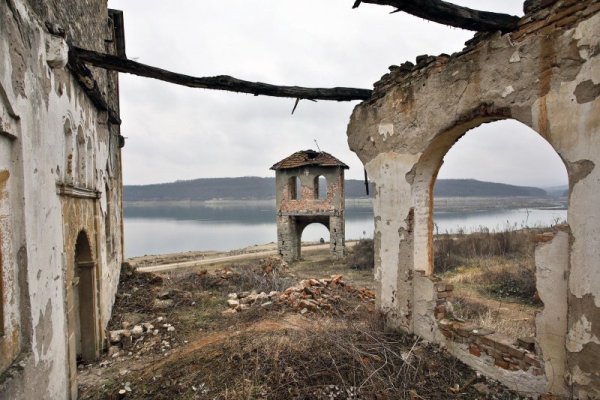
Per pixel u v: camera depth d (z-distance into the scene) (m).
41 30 3.83
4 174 3.11
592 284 3.33
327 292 8.74
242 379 4.64
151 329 7.18
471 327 4.98
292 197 21.92
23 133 3.33
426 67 5.22
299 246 22.39
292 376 4.57
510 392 4.25
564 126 3.54
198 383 4.73
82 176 5.67
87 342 6.00
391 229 6.06
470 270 13.78
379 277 6.37
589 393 3.39
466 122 4.73
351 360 4.83
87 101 6.11
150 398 4.62
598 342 3.30
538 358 3.96
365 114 6.58
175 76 5.39
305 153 21.27
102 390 4.99
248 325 6.75
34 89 3.63
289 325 6.46
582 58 3.39
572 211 3.50
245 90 5.80
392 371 4.75
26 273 3.33
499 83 4.18
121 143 11.58
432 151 5.36
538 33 3.78
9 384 2.83
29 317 3.35
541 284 3.90
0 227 3.01
